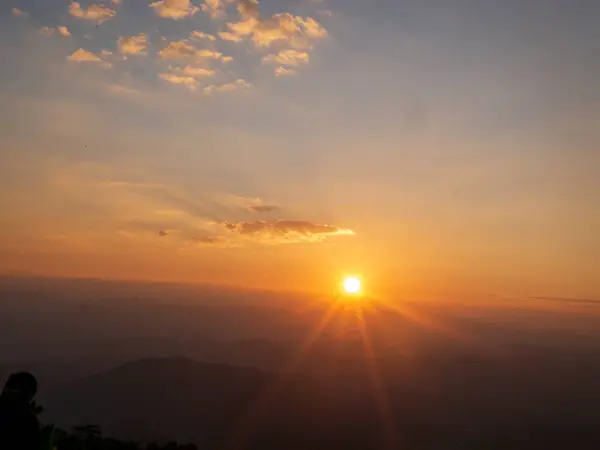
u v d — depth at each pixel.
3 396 6.38
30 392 6.65
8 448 6.06
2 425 6.13
